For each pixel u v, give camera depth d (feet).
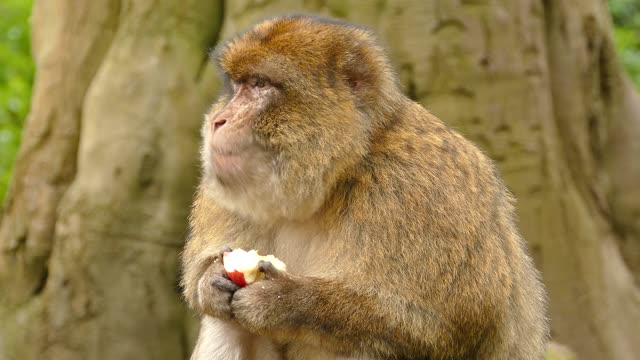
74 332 41.11
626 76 47.09
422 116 28.43
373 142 27.32
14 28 63.05
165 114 41.34
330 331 26.50
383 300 26.58
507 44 41.06
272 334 26.55
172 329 41.34
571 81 43.88
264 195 26.94
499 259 27.91
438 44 40.47
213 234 28.99
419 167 27.12
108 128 41.34
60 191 43.14
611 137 46.44
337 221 27.25
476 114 40.65
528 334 30.12
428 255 26.68
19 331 41.60
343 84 27.22
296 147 26.78
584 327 41.83
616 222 46.09
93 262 40.91
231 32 41.52
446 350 27.09
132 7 42.45
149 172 41.09
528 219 41.22
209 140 27.14
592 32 44.75
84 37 43.55
